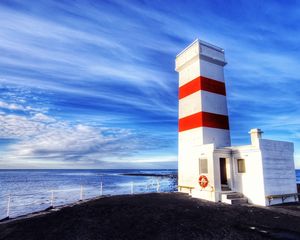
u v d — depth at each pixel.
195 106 18.33
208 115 17.83
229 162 15.36
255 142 13.89
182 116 19.80
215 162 14.48
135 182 74.00
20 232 7.82
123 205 12.28
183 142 19.19
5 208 27.00
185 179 18.38
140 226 8.34
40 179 91.88
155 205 12.26
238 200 13.51
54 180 85.00
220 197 13.92
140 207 11.69
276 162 14.18
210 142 17.39
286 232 7.65
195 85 18.62
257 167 13.57
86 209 11.29
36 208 26.92
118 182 73.88
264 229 8.00
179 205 12.32
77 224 8.61
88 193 41.44
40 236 7.35
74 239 7.03
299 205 12.96
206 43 19.25
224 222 8.90
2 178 99.00
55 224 8.69
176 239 7.04
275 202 13.28
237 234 7.45
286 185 14.29
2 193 44.25
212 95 18.53
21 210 25.70
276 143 14.58
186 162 18.45
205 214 10.22
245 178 14.21
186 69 20.14
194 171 16.30
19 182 74.56
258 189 13.32
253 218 9.56
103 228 8.12
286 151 15.05
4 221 9.66
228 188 15.07
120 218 9.46
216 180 14.19
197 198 15.07
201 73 18.42
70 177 108.56
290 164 15.00
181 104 20.19
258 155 13.59
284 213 10.62
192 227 8.23
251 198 13.65
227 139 18.38
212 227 8.23
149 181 79.69
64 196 37.91
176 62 21.50
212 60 19.19
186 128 19.06
